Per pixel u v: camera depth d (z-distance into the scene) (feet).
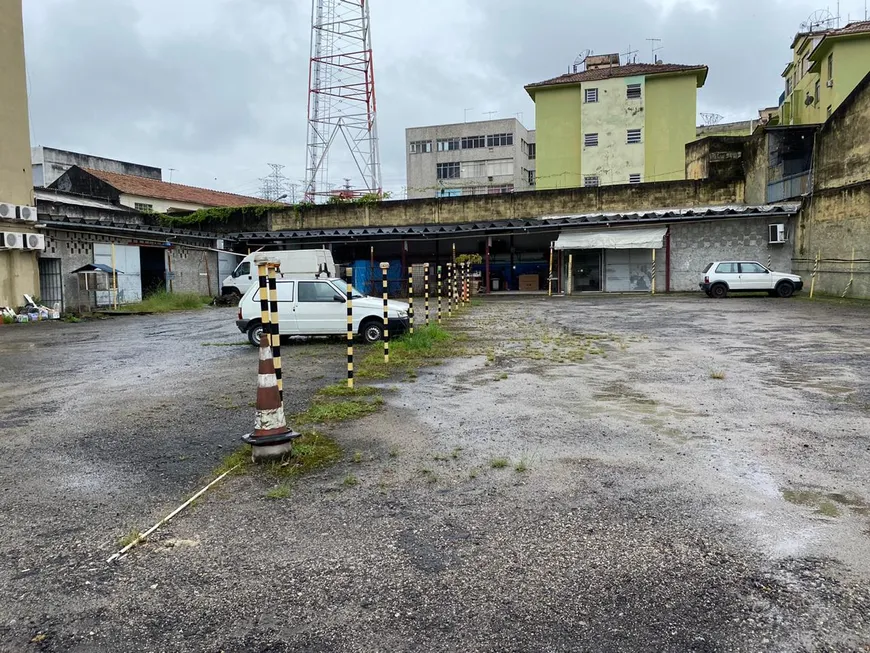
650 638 9.05
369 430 20.12
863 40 121.29
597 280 104.06
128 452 18.65
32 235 72.02
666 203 106.73
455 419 21.44
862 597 10.00
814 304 67.67
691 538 12.18
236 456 17.54
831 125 79.97
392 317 42.34
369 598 10.32
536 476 15.78
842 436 18.61
